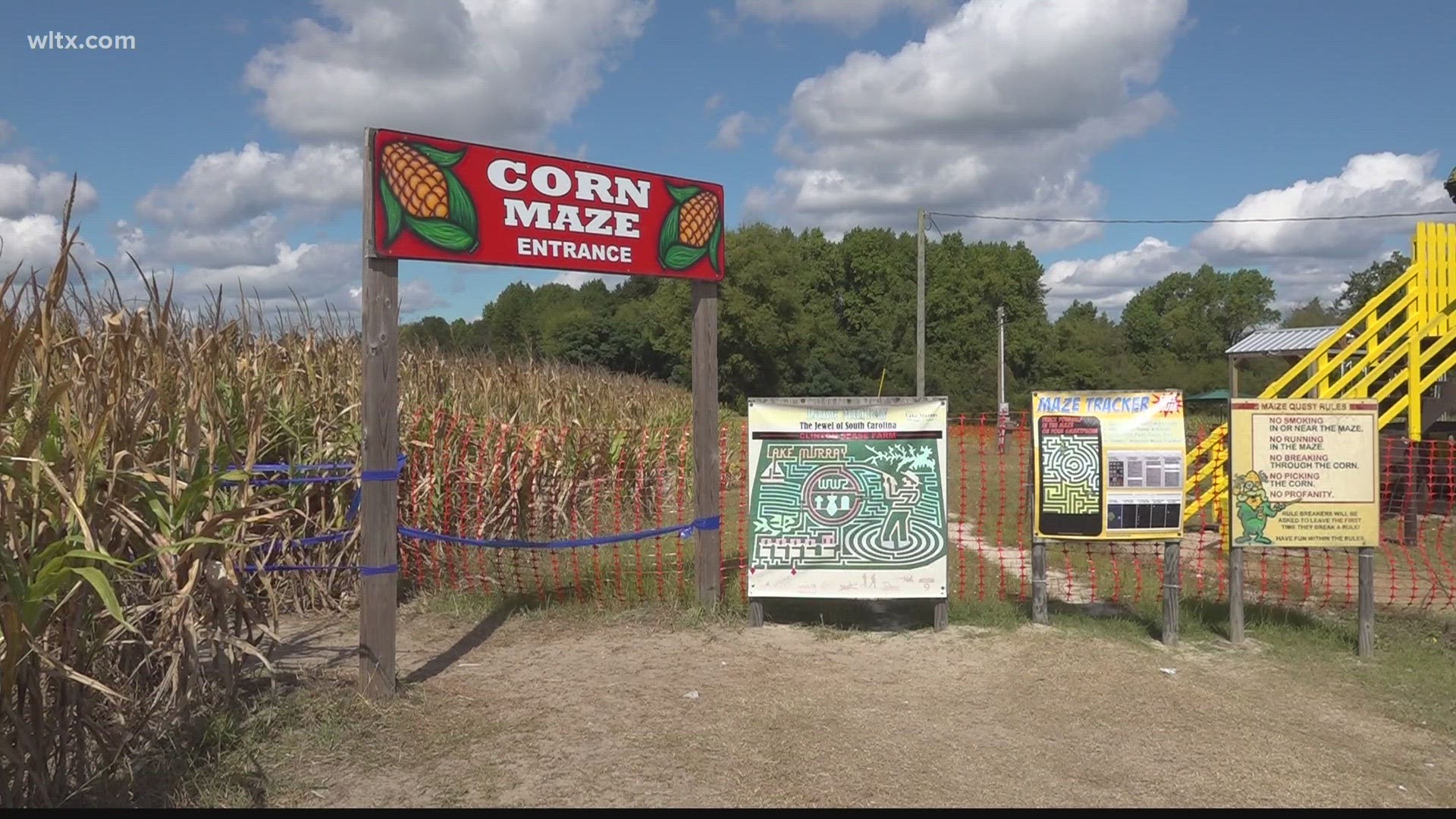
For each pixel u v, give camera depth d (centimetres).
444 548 852
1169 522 657
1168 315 8238
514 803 404
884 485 671
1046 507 675
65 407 388
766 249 6103
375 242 524
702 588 721
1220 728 500
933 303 7350
